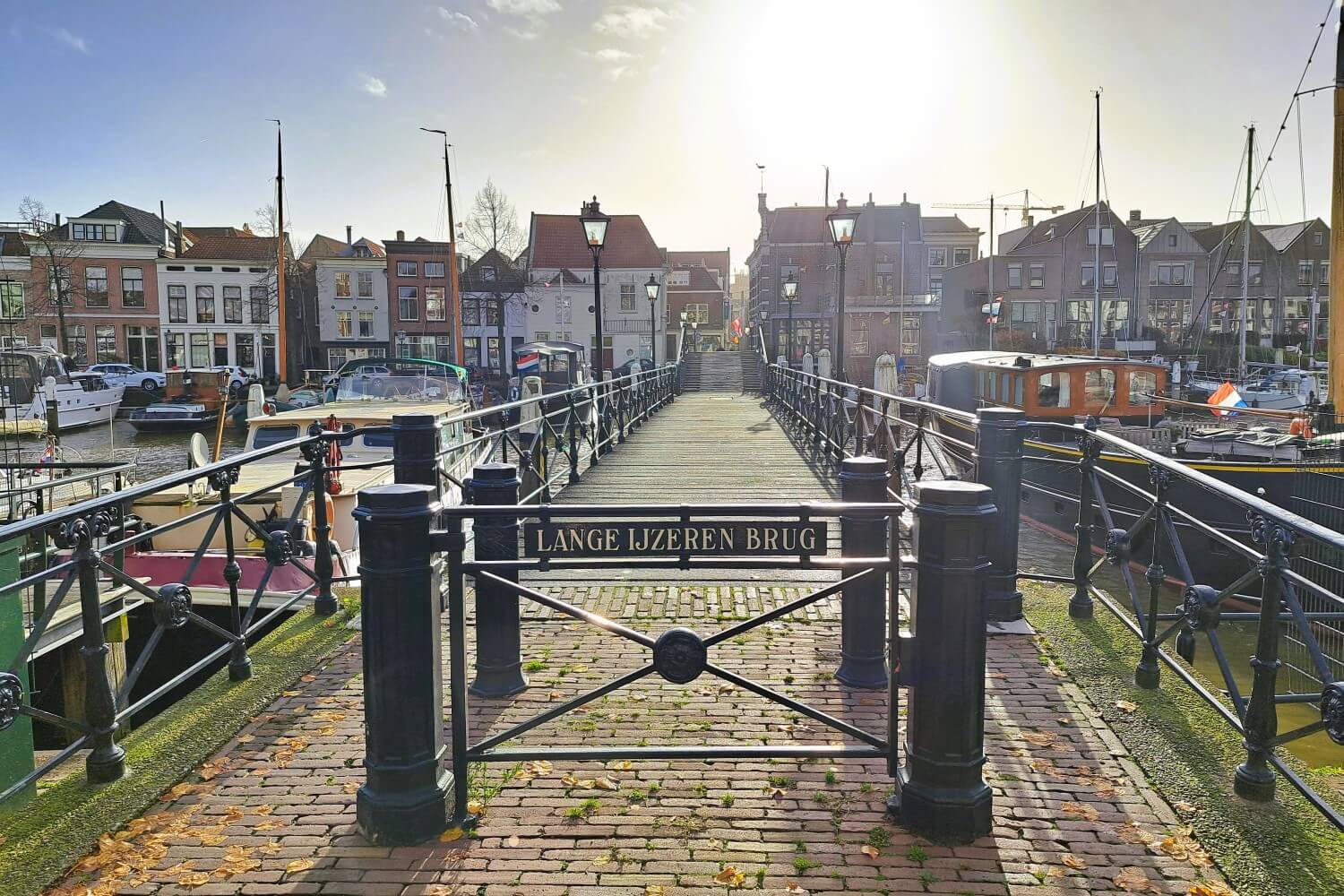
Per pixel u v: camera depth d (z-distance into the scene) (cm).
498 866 295
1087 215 5684
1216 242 6069
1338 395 1309
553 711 321
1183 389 4044
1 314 4866
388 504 302
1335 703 283
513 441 892
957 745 307
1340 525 1054
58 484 820
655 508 311
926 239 6150
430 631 310
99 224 5419
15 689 318
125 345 5481
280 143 3906
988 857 297
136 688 867
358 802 315
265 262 5588
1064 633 511
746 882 284
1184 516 401
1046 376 1925
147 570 845
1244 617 370
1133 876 286
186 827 322
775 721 406
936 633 305
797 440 1703
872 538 445
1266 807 324
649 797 339
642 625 544
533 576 654
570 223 6116
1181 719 397
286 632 536
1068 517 1495
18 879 290
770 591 614
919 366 5816
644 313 5981
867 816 324
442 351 5716
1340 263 1300
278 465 1102
